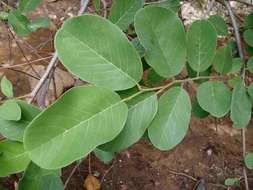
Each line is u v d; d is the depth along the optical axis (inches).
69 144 8.0
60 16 34.6
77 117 8.1
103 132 8.2
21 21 17.4
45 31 32.8
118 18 14.3
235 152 28.9
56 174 10.1
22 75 30.1
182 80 10.1
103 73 8.7
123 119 8.4
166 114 9.7
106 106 8.4
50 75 13.5
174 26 9.9
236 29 15.1
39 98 13.6
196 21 10.3
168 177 28.3
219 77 11.5
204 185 28.0
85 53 8.6
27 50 31.4
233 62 13.1
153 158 28.6
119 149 9.1
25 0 17.5
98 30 8.7
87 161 27.8
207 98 11.0
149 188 27.9
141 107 9.1
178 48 10.0
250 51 15.1
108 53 8.7
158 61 9.9
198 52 10.4
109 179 27.8
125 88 8.8
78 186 27.1
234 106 11.1
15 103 9.9
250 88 11.5
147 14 9.7
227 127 29.7
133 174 28.1
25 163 9.4
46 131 7.9
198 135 29.5
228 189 27.5
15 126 9.9
